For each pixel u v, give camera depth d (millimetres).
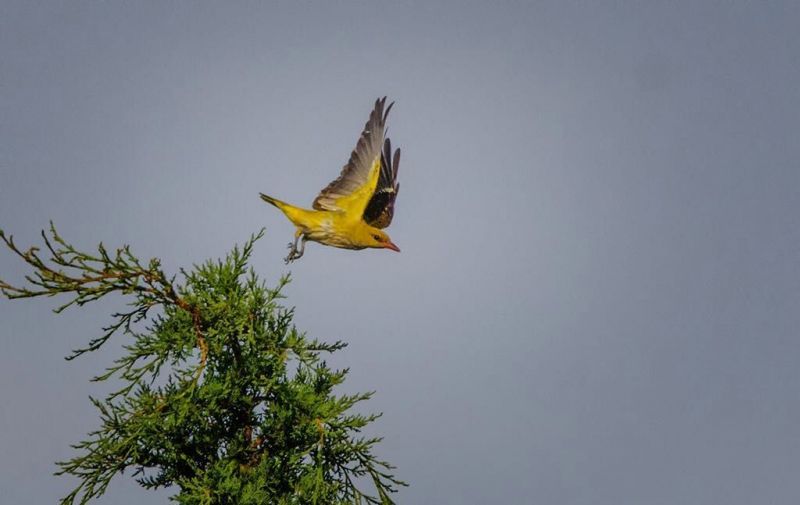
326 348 13477
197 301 12695
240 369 13031
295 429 13156
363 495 13156
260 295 12828
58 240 11727
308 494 12828
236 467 13094
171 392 12891
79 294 11859
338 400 13188
